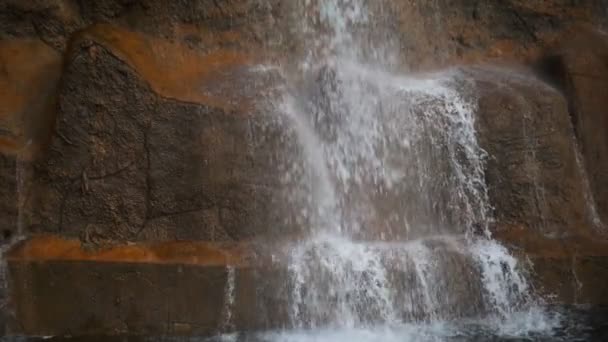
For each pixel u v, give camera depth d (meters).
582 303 8.08
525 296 7.95
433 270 7.71
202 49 9.05
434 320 7.63
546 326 7.52
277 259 7.43
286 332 7.29
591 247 8.30
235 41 9.21
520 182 8.47
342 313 7.43
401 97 8.55
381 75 9.19
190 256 7.39
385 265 7.60
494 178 8.45
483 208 8.41
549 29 10.16
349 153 8.38
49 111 8.18
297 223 7.84
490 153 8.48
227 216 7.58
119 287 7.33
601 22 10.20
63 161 7.76
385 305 7.52
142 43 8.61
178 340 7.15
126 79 7.83
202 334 7.27
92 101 7.81
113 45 8.02
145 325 7.29
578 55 9.47
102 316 7.30
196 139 7.64
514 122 8.55
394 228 8.21
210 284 7.30
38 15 8.69
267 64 9.14
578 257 8.14
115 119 7.78
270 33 9.32
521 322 7.65
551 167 8.62
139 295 7.32
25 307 7.30
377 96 8.55
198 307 7.30
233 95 8.05
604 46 9.68
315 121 8.47
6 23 8.63
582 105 9.13
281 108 8.07
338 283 7.47
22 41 8.63
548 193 8.56
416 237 8.24
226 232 7.57
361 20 9.57
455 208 8.38
